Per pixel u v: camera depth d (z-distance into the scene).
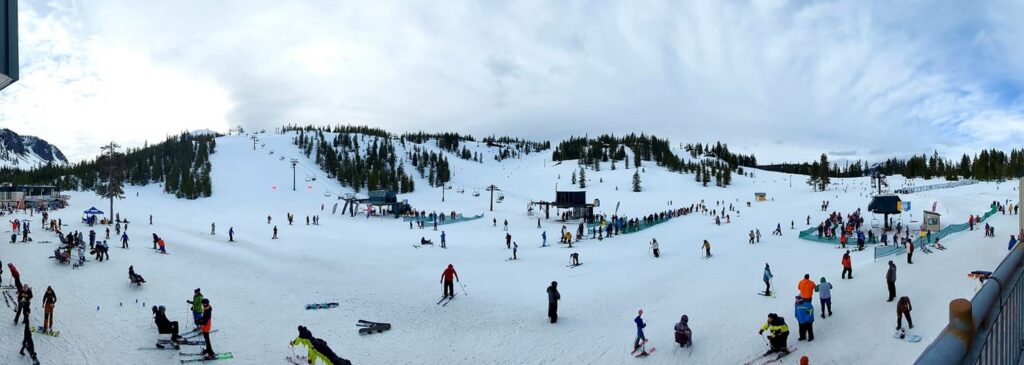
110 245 38.72
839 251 37.41
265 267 33.53
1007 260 3.76
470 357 17.75
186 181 112.31
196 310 19.56
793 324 18.77
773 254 37.41
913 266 26.12
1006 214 50.12
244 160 159.50
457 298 25.94
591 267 35.22
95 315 20.64
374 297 26.14
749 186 145.12
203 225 60.22
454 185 164.50
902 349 14.95
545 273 33.03
